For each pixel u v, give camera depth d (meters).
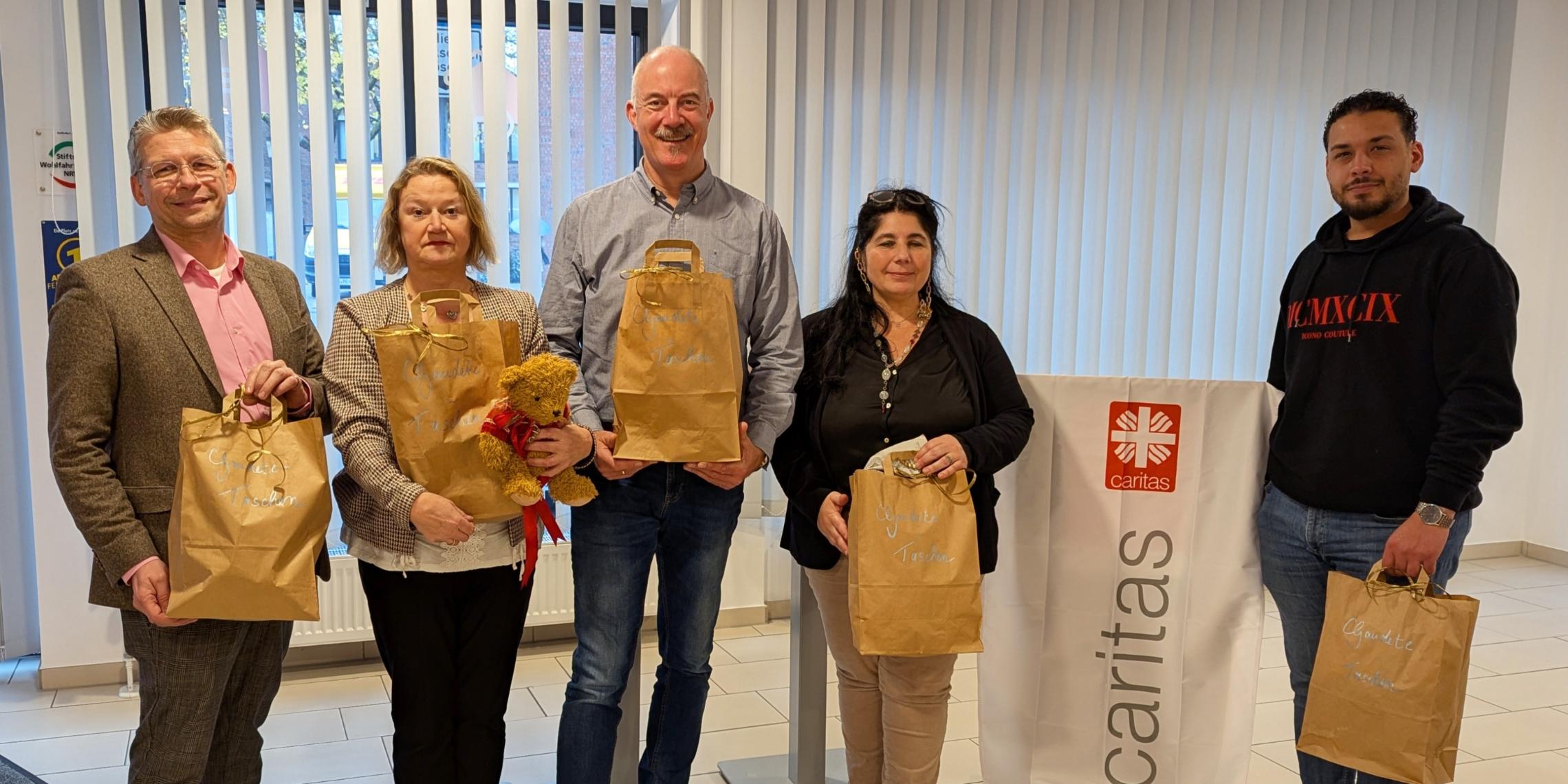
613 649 2.05
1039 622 2.18
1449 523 1.81
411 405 1.72
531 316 1.96
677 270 1.82
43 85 3.12
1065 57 3.92
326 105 3.29
